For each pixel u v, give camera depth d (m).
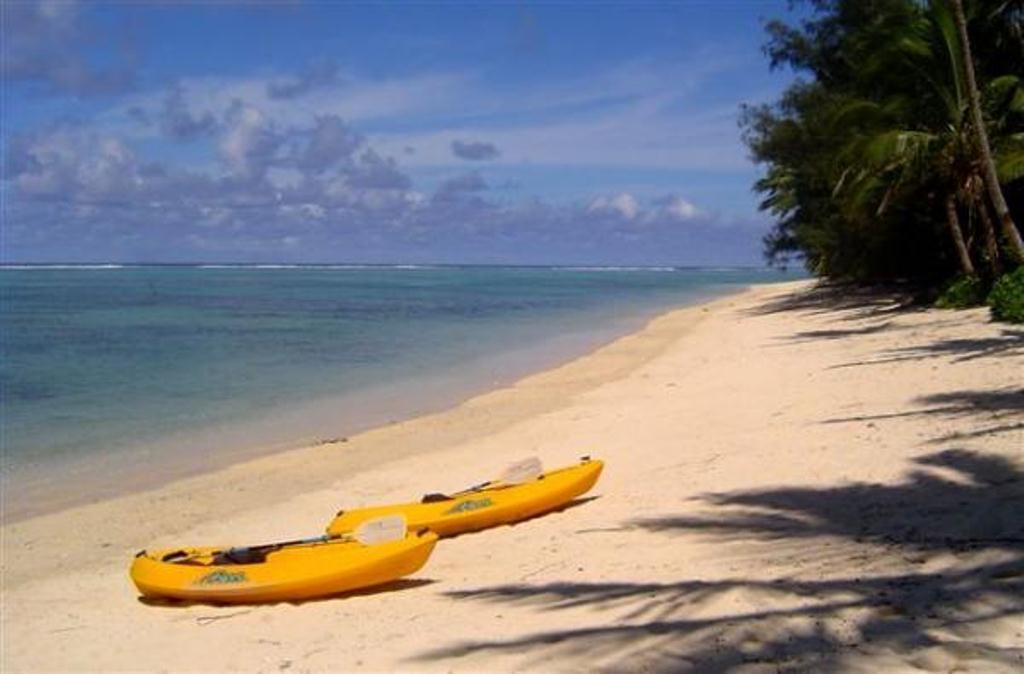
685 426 12.99
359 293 78.31
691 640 5.12
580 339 32.38
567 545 7.93
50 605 7.72
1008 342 16.48
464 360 26.31
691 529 7.70
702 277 164.50
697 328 34.19
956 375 13.23
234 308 54.03
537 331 36.44
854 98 30.95
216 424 16.70
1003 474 7.63
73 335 34.69
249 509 10.89
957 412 10.50
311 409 18.23
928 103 24.00
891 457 8.89
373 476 12.27
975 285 24.55
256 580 7.27
